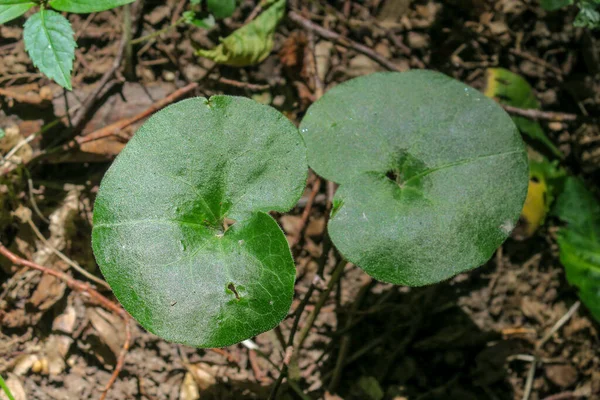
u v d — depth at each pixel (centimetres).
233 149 44
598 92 56
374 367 52
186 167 43
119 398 50
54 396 49
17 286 50
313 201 52
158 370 50
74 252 51
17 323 50
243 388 51
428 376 52
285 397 51
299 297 52
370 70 55
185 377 51
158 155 43
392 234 44
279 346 51
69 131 51
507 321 54
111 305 49
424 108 46
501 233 45
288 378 50
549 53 57
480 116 46
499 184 45
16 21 52
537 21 57
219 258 43
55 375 50
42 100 51
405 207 44
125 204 43
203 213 43
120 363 49
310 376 52
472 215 45
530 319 54
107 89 52
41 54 45
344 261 48
